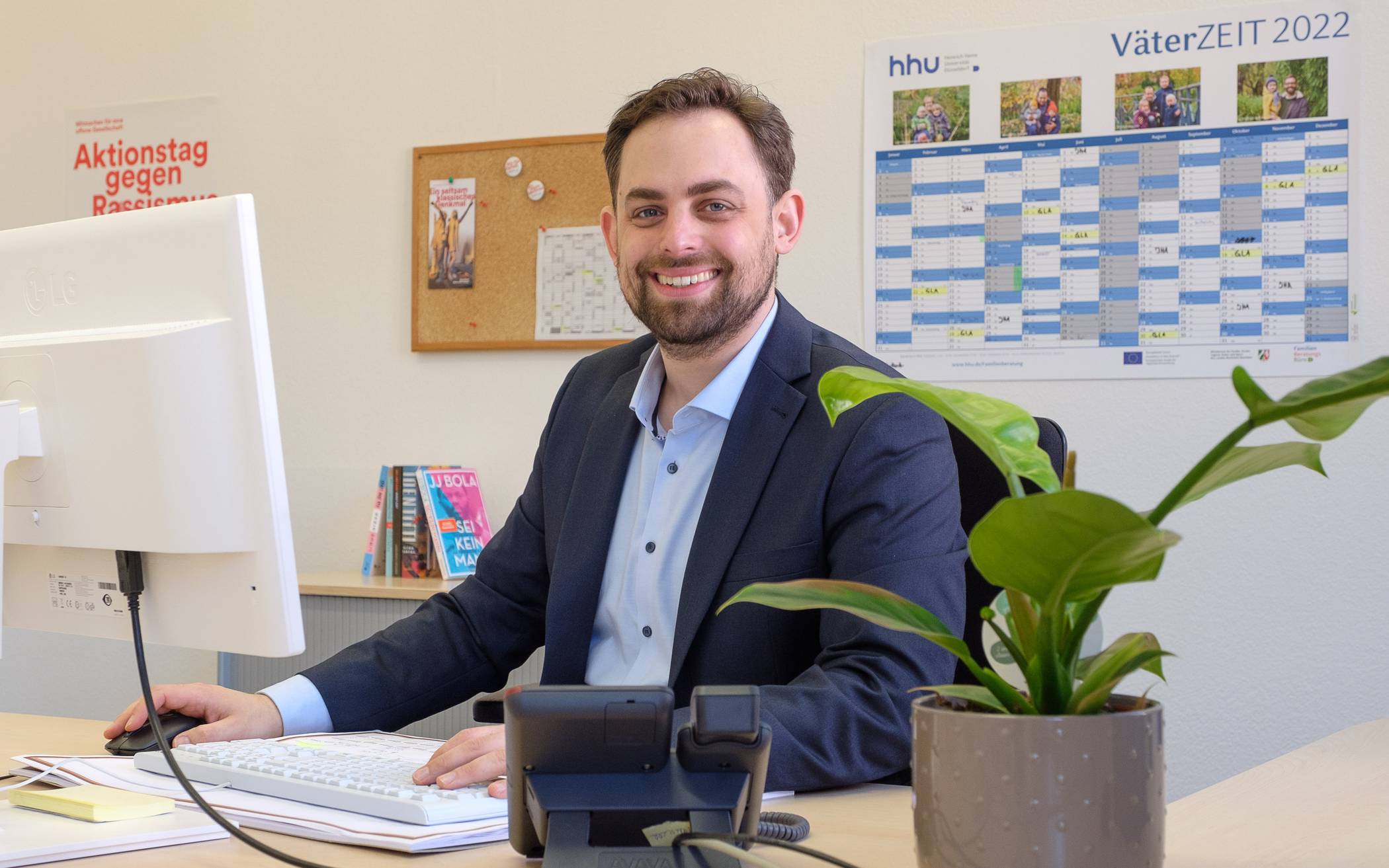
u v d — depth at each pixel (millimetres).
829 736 1094
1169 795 2410
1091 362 2494
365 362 3021
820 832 955
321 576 2818
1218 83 2422
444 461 2943
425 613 1569
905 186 2605
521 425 2883
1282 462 684
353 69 3043
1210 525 2406
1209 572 2402
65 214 3311
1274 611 2361
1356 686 2311
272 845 918
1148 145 2465
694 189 1469
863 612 700
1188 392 2441
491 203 2896
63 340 1074
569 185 2836
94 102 3285
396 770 1050
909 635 1192
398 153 3000
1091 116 2494
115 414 1036
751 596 715
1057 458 1476
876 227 2623
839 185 2648
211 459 1006
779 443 1388
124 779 1096
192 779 1092
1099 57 2488
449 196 2930
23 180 3346
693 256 1456
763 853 875
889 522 1301
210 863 866
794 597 708
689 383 1512
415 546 2773
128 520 1038
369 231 3023
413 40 2988
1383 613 2297
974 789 680
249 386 997
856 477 1323
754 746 803
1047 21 2518
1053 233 2518
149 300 1052
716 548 1364
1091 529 572
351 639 2590
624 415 1565
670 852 758
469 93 2938
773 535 1350
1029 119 2531
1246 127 2408
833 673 1160
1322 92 2359
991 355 2555
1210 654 2396
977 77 2559
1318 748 1236
